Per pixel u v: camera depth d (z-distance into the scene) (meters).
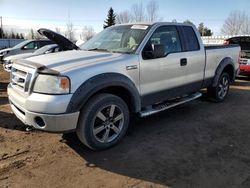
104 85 3.80
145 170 3.54
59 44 5.76
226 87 6.96
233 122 5.37
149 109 4.75
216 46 6.34
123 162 3.73
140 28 4.83
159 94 4.82
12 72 4.21
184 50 5.29
